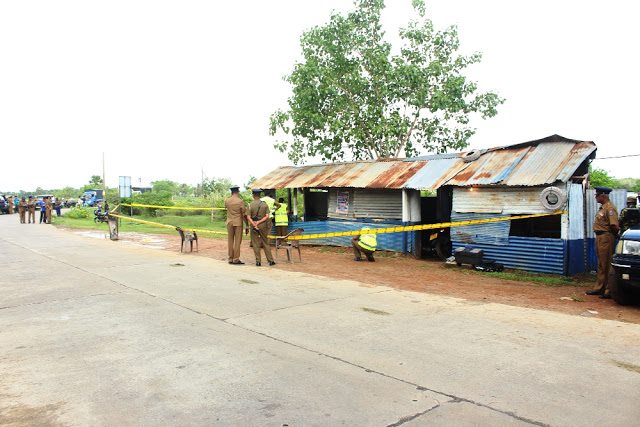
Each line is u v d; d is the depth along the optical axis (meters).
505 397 4.01
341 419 3.61
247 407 3.82
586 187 11.16
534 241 10.82
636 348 5.33
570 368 4.69
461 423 3.54
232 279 9.71
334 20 18.97
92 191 63.81
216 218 29.84
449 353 5.14
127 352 5.18
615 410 3.77
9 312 6.99
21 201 29.50
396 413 3.71
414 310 7.15
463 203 12.27
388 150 19.11
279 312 6.95
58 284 9.12
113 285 9.02
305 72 18.47
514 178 11.15
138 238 19.47
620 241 7.60
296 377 4.45
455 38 19.25
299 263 12.43
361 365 4.77
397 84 18.58
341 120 19.03
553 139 12.24
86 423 3.56
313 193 18.72
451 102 18.70
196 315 6.77
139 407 3.83
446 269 11.61
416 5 18.92
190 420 3.61
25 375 4.52
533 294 8.59
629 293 7.59
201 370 4.63
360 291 8.60
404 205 13.86
